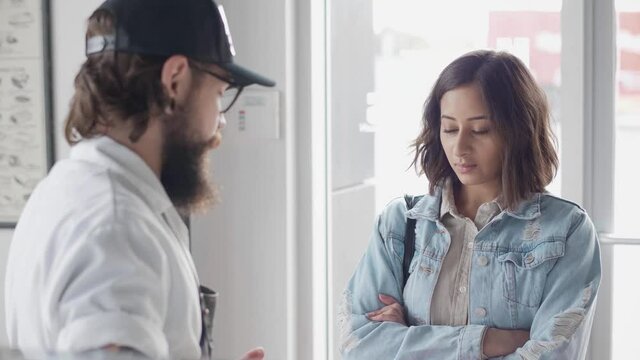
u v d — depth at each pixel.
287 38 2.54
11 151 2.56
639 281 2.48
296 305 2.70
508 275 1.68
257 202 2.59
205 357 1.12
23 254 1.04
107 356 0.83
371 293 1.81
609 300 2.49
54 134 2.54
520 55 2.53
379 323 1.76
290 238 2.61
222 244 2.63
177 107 1.08
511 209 1.69
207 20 1.10
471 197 1.76
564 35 2.48
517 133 1.66
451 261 1.74
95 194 1.00
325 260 2.75
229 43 1.14
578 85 2.48
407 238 1.80
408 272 1.79
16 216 2.57
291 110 2.59
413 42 2.62
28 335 1.00
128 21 1.05
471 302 1.70
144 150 1.09
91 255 0.94
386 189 2.67
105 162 1.04
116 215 0.97
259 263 2.60
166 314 1.02
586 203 2.51
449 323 1.72
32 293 0.99
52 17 2.50
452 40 2.58
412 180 2.65
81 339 0.89
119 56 1.05
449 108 1.70
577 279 1.65
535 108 1.68
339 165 2.73
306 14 2.62
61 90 2.52
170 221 1.09
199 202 1.16
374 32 2.65
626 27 2.47
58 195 1.02
